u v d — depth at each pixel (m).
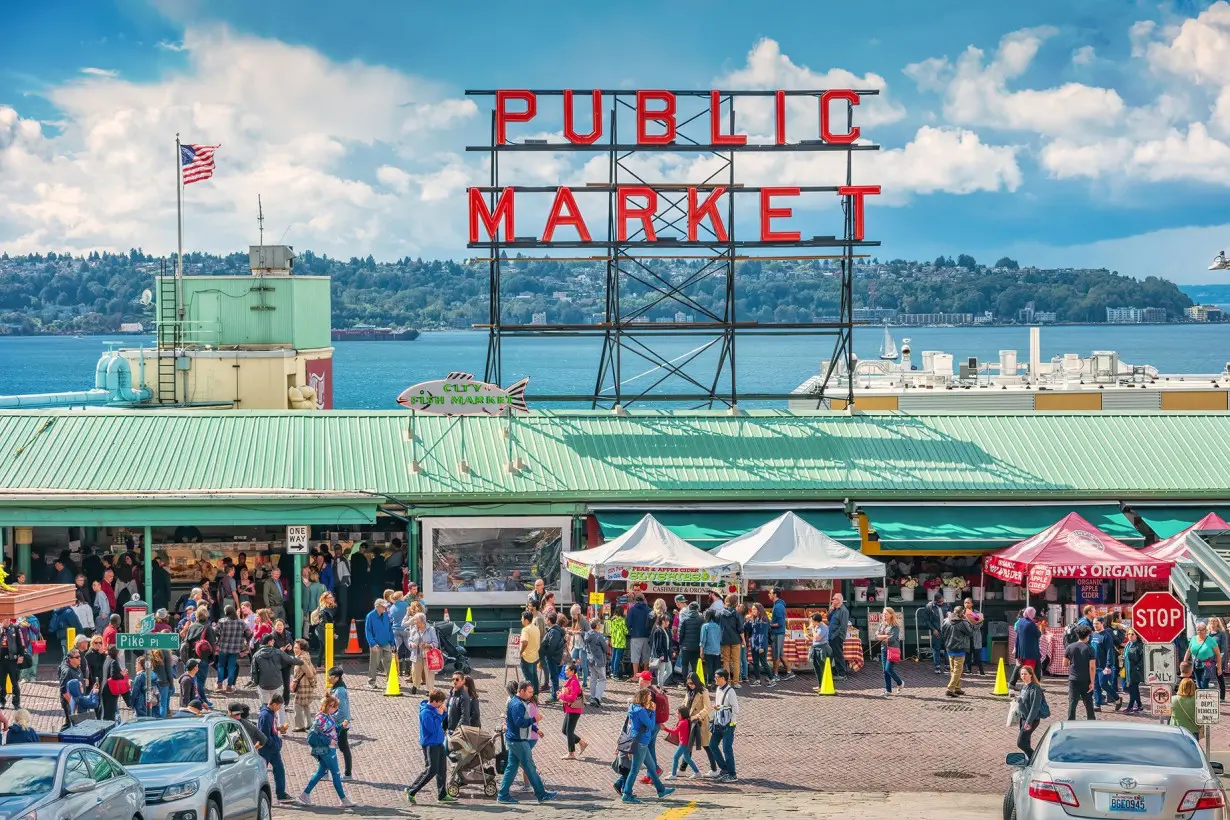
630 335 45.09
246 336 62.09
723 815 23.31
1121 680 33.88
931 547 37.66
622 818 23.42
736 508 39.28
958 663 33.06
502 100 44.81
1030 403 59.16
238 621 32.62
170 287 62.28
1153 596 26.41
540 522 39.09
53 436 40.31
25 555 38.19
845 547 35.50
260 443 40.38
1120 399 59.53
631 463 40.41
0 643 30.41
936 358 64.75
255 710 31.03
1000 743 29.09
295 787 26.20
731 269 44.91
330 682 26.47
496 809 24.61
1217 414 43.88
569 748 28.16
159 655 29.75
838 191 45.16
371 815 24.33
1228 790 23.89
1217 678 31.31
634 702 25.16
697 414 43.31
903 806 23.98
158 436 40.50
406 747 28.94
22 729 22.61
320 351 65.19
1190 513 39.94
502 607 38.84
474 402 40.88
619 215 44.78
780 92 45.47
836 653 34.53
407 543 39.94
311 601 37.12
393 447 40.53
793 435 42.12
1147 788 17.09
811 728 30.38
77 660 28.22
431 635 33.38
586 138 45.03
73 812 17.88
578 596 38.94
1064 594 38.62
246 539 41.97
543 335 44.31
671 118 45.09
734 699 26.53
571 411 43.12
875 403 58.22
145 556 37.06
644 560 34.41
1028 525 38.81
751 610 34.72
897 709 31.98
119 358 61.22
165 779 20.52
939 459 41.12
